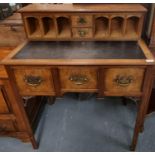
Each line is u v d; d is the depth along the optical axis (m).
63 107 1.63
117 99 1.67
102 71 0.84
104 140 1.29
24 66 0.84
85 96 1.71
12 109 1.13
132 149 1.20
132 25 1.06
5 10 1.22
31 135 1.19
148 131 1.33
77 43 1.04
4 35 1.21
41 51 0.95
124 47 0.96
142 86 0.88
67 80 0.89
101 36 1.04
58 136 1.35
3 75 0.97
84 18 0.99
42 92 0.94
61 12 0.98
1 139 1.36
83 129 1.39
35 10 0.98
